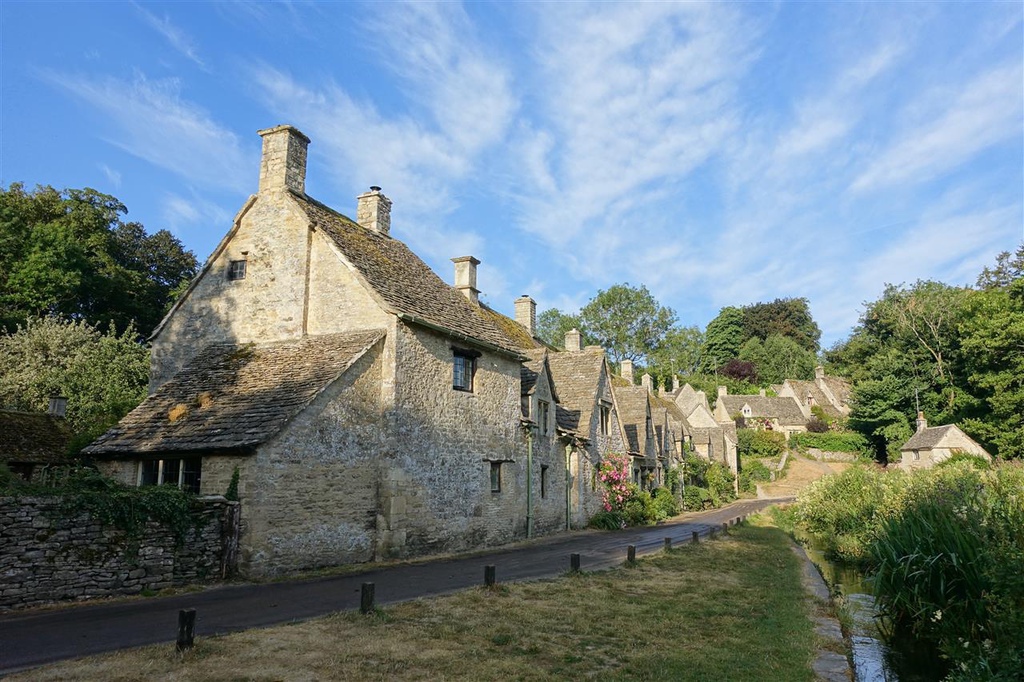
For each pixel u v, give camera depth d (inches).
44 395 1018.1
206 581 495.8
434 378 728.3
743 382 3998.5
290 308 737.0
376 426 660.7
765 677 287.4
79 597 416.8
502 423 852.0
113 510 437.7
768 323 4375.0
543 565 607.8
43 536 404.2
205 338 785.6
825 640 360.2
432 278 909.8
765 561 659.4
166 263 1918.1
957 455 1577.3
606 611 400.2
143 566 454.3
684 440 2009.1
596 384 1198.9
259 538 528.1
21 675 255.3
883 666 367.6
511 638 332.2
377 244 851.4
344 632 328.8
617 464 1232.2
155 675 258.1
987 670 307.6
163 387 713.0
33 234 1366.9
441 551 709.3
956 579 426.9
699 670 293.1
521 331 1333.7
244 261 787.4
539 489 949.8
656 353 3326.8
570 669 290.2
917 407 2410.2
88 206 1604.3
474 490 778.8
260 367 683.4
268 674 263.6
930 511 502.6
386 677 267.6
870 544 553.0
